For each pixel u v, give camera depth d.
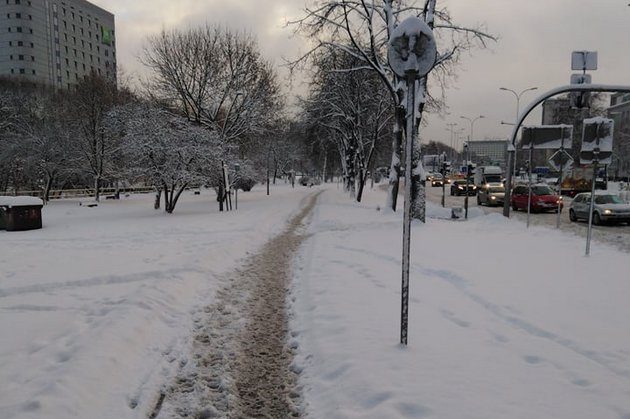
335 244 13.19
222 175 26.70
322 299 7.32
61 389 4.16
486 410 3.79
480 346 5.23
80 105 35.72
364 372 4.52
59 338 5.55
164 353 5.48
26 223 17.62
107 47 121.56
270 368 5.16
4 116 40.66
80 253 11.66
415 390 4.13
